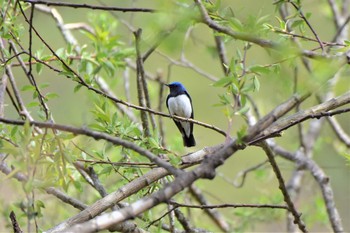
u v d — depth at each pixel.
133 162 8.83
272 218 14.56
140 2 14.73
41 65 10.05
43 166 6.66
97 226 4.91
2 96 9.32
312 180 16.61
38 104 8.57
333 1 16.34
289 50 6.45
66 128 5.68
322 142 17.42
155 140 8.36
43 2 7.90
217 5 7.86
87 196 13.02
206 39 14.80
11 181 10.10
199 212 14.33
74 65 12.05
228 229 14.38
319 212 14.98
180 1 7.14
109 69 11.40
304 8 18.14
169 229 9.79
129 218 4.97
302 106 13.70
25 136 5.83
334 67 6.07
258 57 12.01
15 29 9.29
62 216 12.72
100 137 5.59
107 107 8.54
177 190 5.11
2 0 9.36
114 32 14.52
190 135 15.24
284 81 7.80
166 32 6.23
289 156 14.62
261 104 13.31
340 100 7.48
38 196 11.89
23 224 10.62
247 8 8.88
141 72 10.10
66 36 14.04
